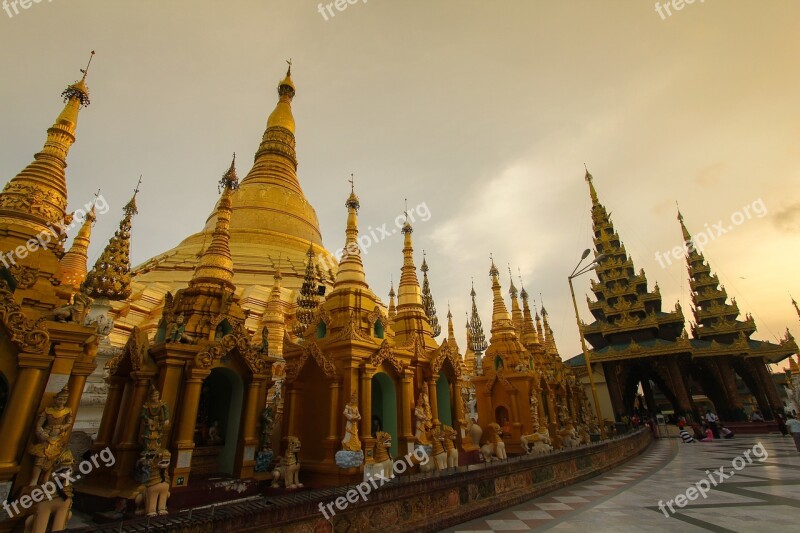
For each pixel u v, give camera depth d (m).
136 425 10.67
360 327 15.02
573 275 26.00
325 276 36.75
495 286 26.70
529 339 29.92
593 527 9.70
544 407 25.09
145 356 11.37
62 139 10.69
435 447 14.36
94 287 18.42
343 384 13.77
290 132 47.88
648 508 11.35
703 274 58.78
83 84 11.48
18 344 7.29
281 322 26.33
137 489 9.52
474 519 11.04
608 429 39.03
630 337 51.31
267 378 12.98
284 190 42.97
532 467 14.30
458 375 19.09
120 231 19.66
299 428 14.12
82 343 8.10
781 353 49.41
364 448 13.15
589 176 66.12
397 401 15.30
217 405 13.56
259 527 7.12
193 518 6.51
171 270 33.84
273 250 37.97
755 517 9.84
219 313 12.97
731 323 53.69
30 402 7.20
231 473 11.97
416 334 18.27
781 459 20.47
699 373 53.22
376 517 9.11
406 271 20.33
